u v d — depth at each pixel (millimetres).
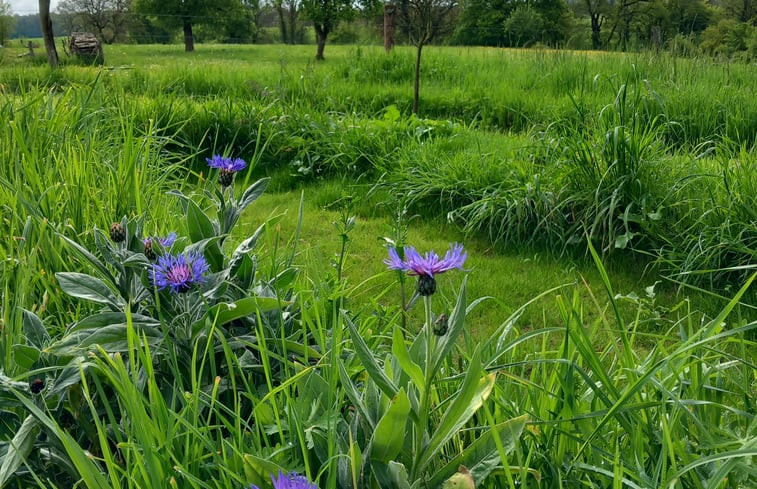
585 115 6562
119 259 2193
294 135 7605
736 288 4465
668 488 1626
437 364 1553
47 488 1913
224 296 2389
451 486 1560
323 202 6406
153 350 2123
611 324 4062
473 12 41156
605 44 13055
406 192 6195
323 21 39500
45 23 16719
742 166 4965
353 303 3951
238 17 61375
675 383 2217
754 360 3150
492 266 4957
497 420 2025
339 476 1689
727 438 1920
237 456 1737
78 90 5594
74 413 2004
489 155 6371
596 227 5152
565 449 1986
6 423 2014
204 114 7840
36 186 3721
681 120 7875
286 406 1992
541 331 2090
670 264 4730
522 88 11016
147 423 1675
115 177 3900
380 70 13055
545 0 45312
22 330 2389
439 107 10453
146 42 58875
